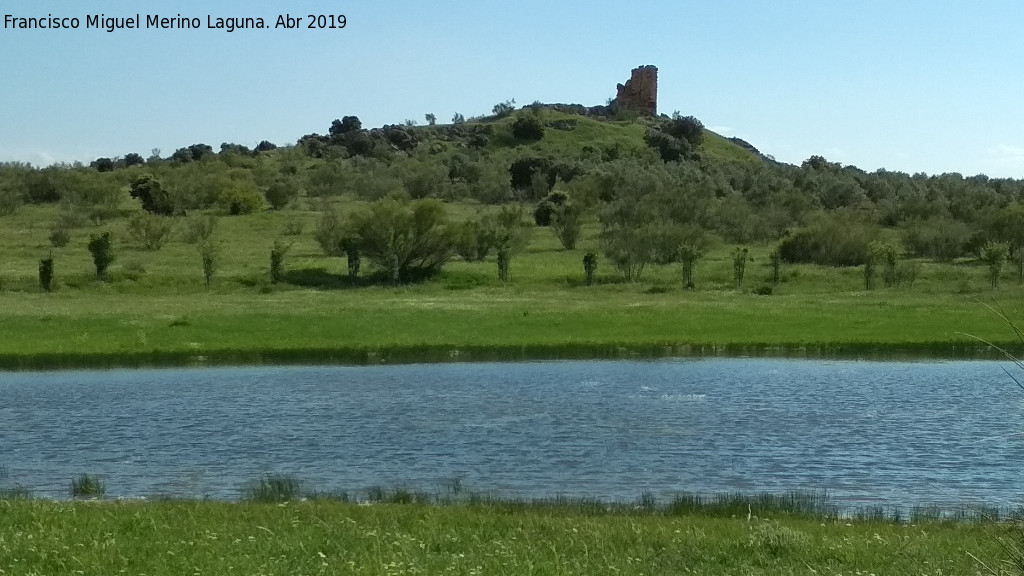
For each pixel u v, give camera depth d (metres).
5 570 11.67
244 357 42.97
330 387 35.50
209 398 33.22
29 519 14.99
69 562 12.05
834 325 49.31
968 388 34.81
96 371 39.72
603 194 123.62
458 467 23.31
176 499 19.33
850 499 20.30
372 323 49.88
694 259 69.44
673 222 89.94
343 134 192.75
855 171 184.00
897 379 36.91
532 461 23.91
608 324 49.88
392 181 135.00
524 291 67.06
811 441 26.08
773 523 15.10
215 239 91.31
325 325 49.19
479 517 15.93
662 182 126.56
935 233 82.44
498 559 12.40
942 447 25.38
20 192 121.56
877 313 52.84
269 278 70.75
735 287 68.12
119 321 49.56
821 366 40.31
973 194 124.44
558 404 31.77
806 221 99.94
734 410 30.66
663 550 13.25
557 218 92.69
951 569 12.21
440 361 42.16
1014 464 23.55
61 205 115.12
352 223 75.62
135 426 28.48
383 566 11.52
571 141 189.38
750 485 21.58
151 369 40.16
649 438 26.50
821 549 13.33
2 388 35.53
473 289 68.62
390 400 32.66
